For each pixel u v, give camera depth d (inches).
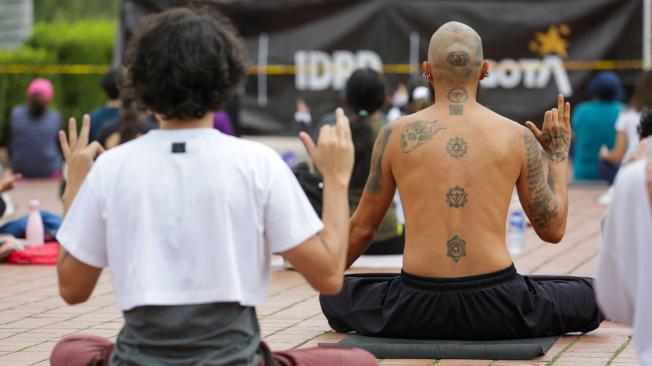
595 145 1065.5
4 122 1406.3
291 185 253.8
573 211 909.8
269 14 1047.0
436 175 393.7
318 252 252.7
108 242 251.9
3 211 673.0
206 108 252.7
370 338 413.4
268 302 518.9
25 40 1537.9
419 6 1043.9
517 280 400.2
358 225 415.8
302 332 447.2
